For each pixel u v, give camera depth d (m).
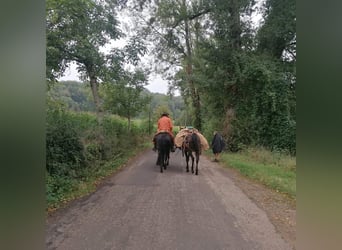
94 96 13.62
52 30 8.06
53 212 6.50
